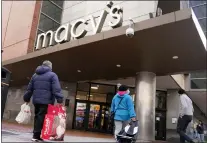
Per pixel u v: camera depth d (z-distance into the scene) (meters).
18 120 4.49
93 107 16.19
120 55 10.16
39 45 12.04
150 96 11.51
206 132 17.17
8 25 17.30
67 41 10.57
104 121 15.93
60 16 17.47
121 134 4.44
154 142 10.45
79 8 16.83
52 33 11.53
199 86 16.81
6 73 4.56
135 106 11.53
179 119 6.84
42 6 16.33
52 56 11.30
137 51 9.48
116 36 8.33
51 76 4.45
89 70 13.17
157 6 12.48
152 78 11.86
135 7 13.34
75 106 16.02
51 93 4.43
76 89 16.38
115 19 9.06
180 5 12.11
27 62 12.74
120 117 4.75
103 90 16.59
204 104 17.75
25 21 16.05
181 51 9.09
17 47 15.72
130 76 13.20
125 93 4.90
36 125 4.31
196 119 17.67
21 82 17.97
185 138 6.70
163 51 9.23
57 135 4.20
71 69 13.24
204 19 16.97
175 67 11.05
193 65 10.56
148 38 8.22
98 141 5.89
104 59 10.89
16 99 18.58
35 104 4.41
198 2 17.55
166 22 7.18
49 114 4.25
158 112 17.36
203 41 8.34
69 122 15.45
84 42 9.29
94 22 9.80
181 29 7.39
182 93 7.01
